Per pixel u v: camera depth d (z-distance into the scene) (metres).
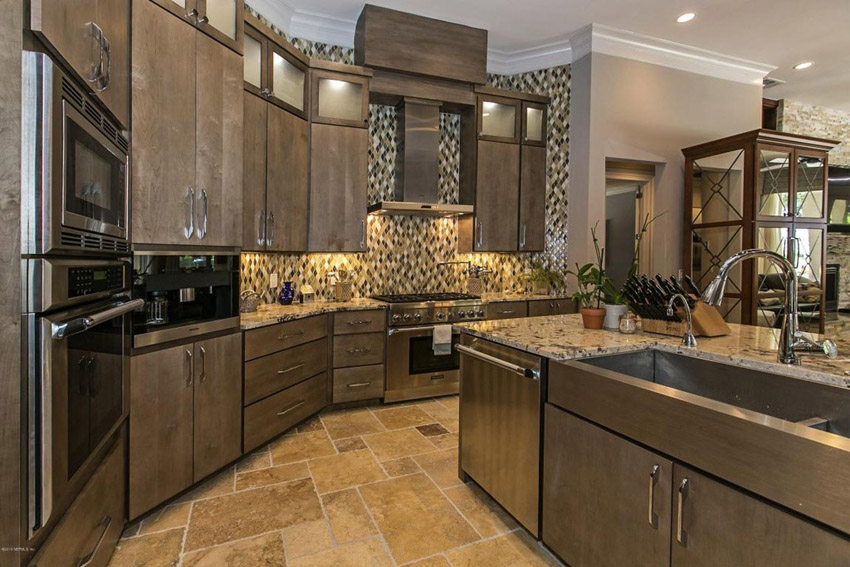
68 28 1.28
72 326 1.23
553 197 4.56
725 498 1.18
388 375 3.75
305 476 2.54
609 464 1.54
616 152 4.34
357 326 3.62
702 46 4.36
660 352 1.95
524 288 4.77
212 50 2.36
